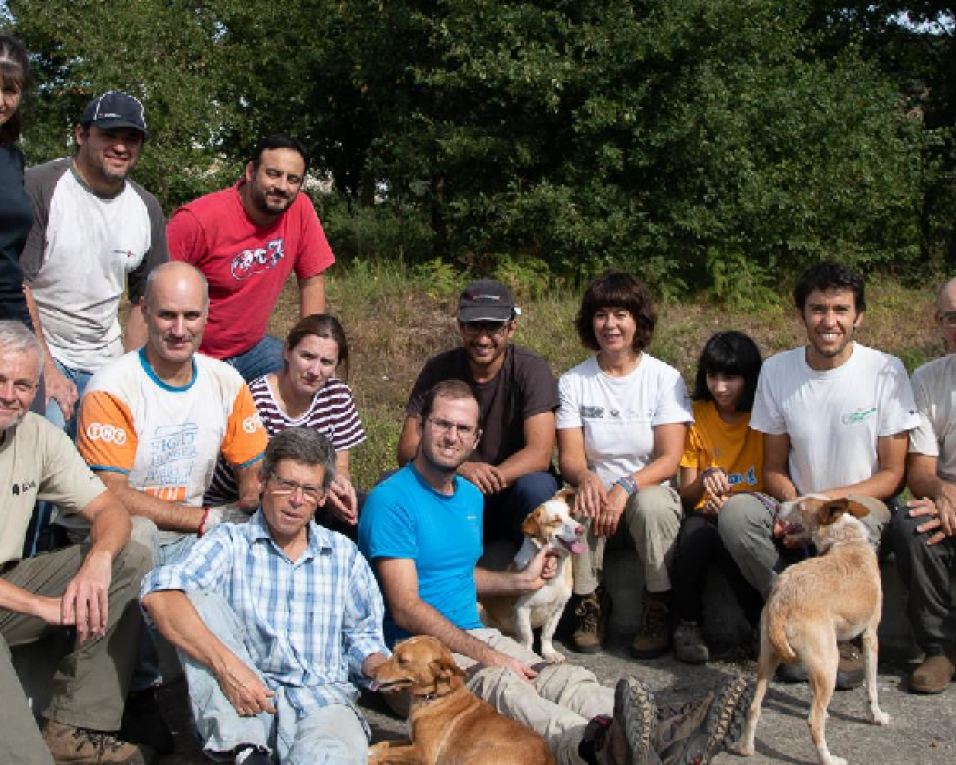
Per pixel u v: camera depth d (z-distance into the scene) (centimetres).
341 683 348
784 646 383
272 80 1617
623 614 506
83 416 387
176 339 383
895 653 480
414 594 398
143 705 373
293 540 352
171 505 389
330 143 1642
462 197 1267
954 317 450
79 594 330
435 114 1327
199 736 329
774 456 479
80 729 347
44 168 459
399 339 973
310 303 581
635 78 1223
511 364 491
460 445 398
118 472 385
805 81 1293
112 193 470
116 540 346
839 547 412
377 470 661
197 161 1466
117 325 505
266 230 538
